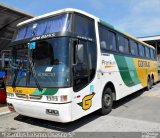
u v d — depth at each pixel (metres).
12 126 6.46
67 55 5.66
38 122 6.82
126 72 9.73
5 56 7.16
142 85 12.47
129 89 10.09
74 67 5.77
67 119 5.48
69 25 5.98
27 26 6.92
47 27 6.36
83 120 7.01
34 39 6.27
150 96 11.75
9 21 11.42
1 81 9.49
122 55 9.41
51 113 5.59
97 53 7.07
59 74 5.57
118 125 6.46
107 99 7.78
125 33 10.13
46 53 5.96
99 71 7.10
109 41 8.23
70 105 5.55
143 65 12.89
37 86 5.84
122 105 9.38
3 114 7.75
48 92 5.61
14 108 6.62
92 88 6.61
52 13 6.43
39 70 5.94
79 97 5.93
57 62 5.71
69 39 5.75
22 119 7.16
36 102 5.86
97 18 7.47
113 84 8.20
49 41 5.97
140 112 8.04
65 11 6.19
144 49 13.58
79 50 5.79
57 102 5.44
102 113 7.54
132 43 11.14
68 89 5.50
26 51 6.39
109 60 7.95
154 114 7.71
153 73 15.55
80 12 6.46
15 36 7.17
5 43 13.57
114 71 8.37
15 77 6.51
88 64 6.48
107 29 8.16
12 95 6.59
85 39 6.45
